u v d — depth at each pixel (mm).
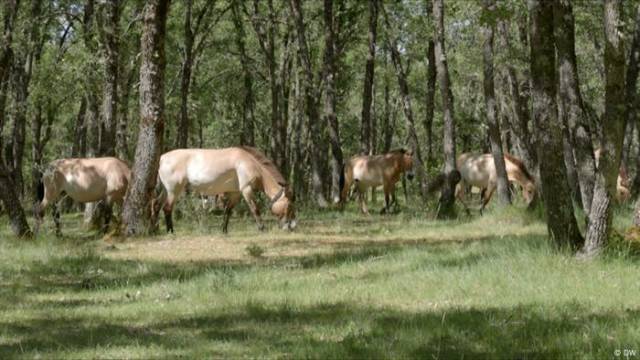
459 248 13273
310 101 30922
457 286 9297
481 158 24297
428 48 34031
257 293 9406
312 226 20234
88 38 23344
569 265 10258
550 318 7332
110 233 16688
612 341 6285
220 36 37594
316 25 39875
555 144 11141
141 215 16922
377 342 6586
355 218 23922
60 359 6266
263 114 49844
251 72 39906
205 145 55625
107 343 6848
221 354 6383
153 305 8773
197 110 39406
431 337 6711
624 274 9523
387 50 40031
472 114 47938
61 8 27844
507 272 9906
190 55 30062
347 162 28219
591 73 33531
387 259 12320
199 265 12633
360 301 8758
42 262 12641
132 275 11539
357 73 47656
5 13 17750
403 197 50250
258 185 18797
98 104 26312
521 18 22453
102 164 18922
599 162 10617
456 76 38344
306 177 46875
